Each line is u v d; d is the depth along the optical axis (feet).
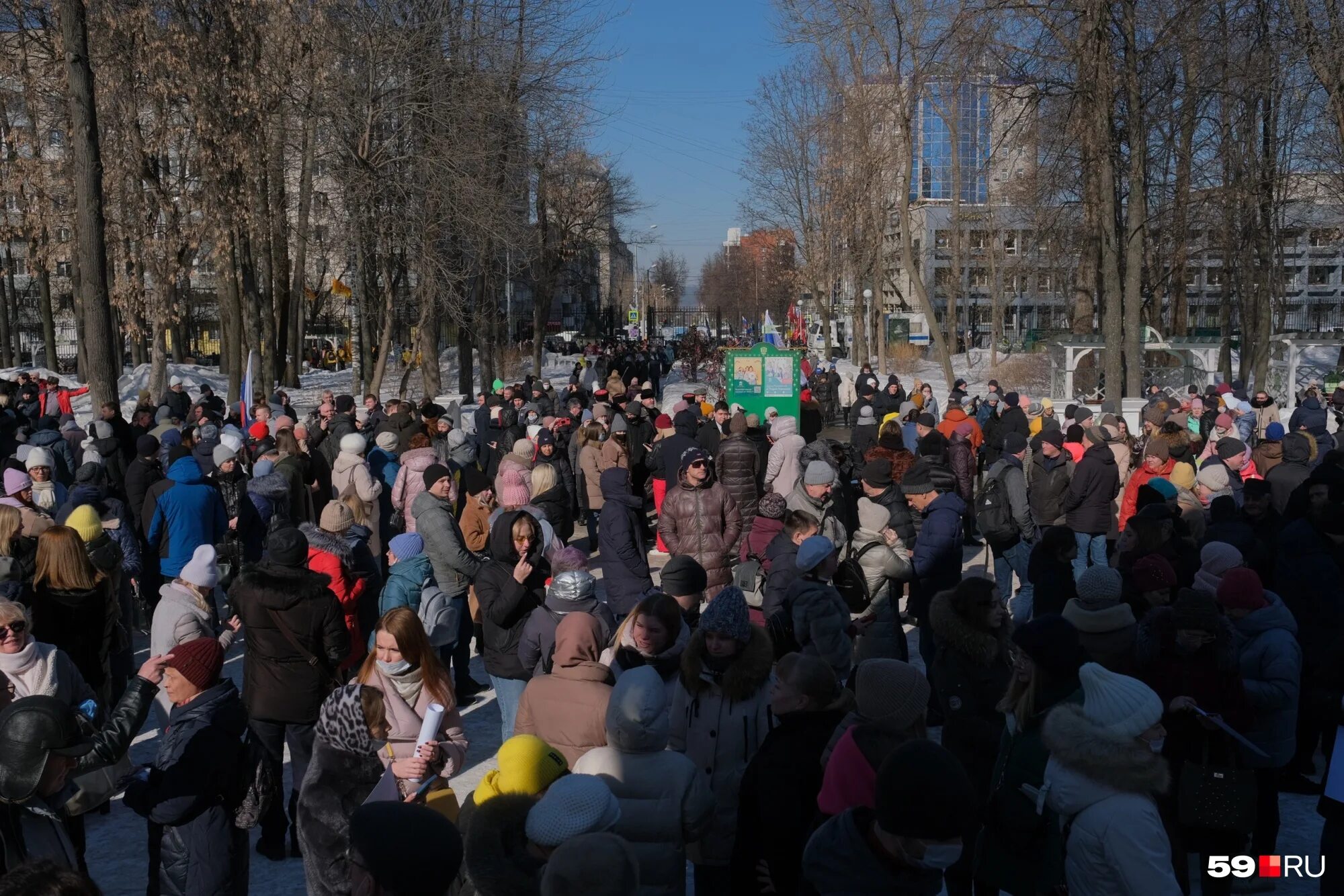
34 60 92.27
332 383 144.66
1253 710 17.21
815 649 19.26
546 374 162.61
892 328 226.38
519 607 22.25
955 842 10.11
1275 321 151.12
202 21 83.82
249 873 18.86
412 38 88.89
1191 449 41.78
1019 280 218.38
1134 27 69.41
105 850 20.26
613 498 28.09
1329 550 23.13
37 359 213.05
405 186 90.58
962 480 43.68
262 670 19.11
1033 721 13.50
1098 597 17.25
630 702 13.03
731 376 79.66
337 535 24.77
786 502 28.35
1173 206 103.14
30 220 92.22
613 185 150.92
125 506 32.42
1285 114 100.17
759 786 13.57
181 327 163.63
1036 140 76.79
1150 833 11.48
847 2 113.19
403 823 9.05
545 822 10.37
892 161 150.00
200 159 85.15
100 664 22.02
